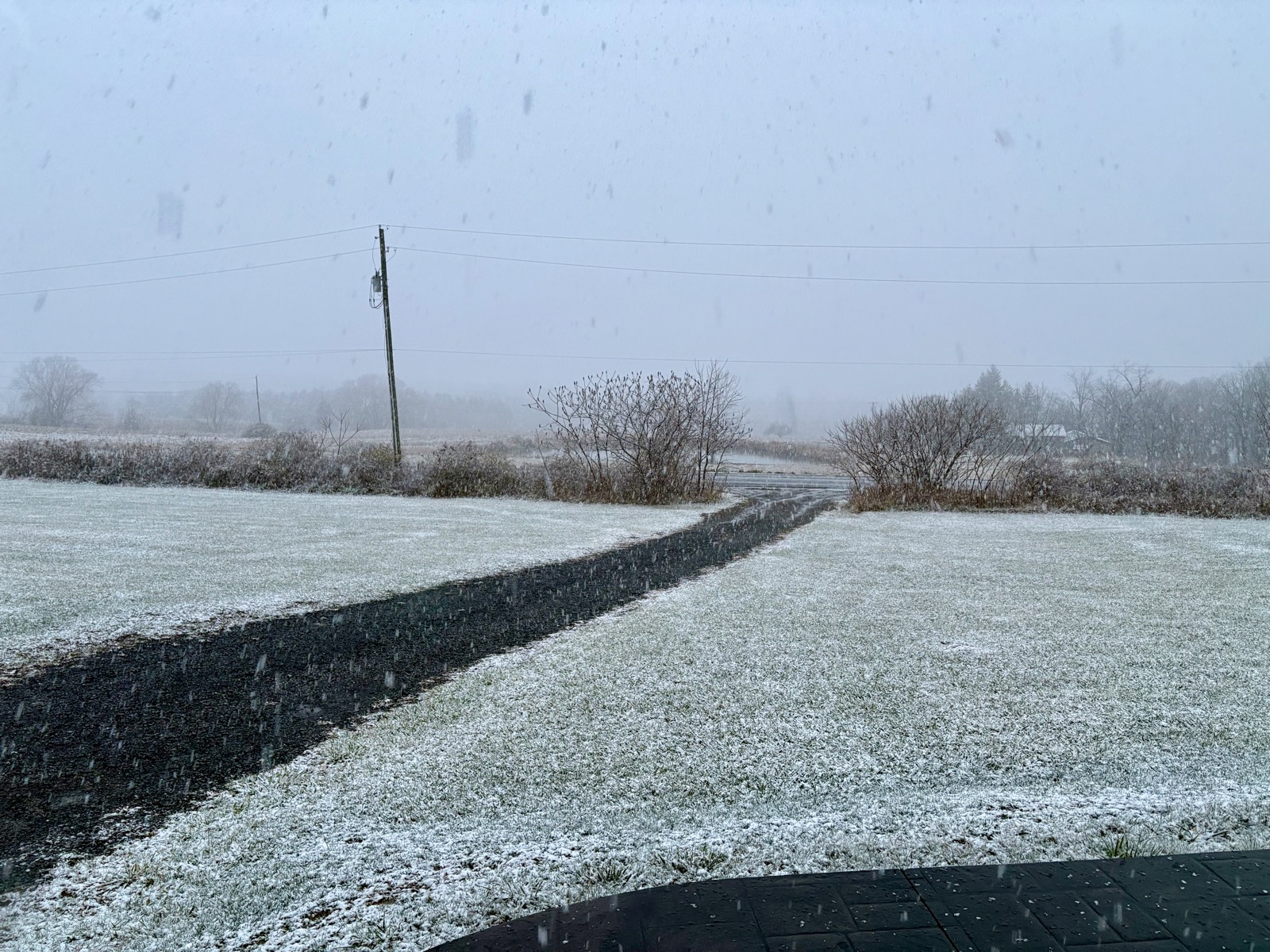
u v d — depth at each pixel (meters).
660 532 15.00
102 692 5.60
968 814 3.78
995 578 10.09
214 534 13.45
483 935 2.76
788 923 2.78
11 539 12.32
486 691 5.64
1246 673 6.08
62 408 74.25
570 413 21.66
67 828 3.65
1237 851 3.34
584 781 4.17
